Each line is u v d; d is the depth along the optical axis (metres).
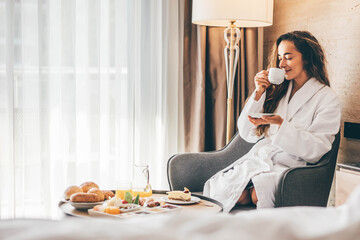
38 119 3.18
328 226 0.59
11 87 3.09
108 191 2.15
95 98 3.31
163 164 3.51
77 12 3.26
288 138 2.43
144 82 3.46
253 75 3.42
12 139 3.11
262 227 0.58
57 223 0.60
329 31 2.96
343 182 2.33
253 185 2.42
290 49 2.64
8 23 3.06
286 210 0.69
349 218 0.60
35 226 0.59
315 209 0.69
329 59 2.97
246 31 3.42
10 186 3.12
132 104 3.40
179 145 3.60
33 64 3.15
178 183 2.69
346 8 2.82
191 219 0.62
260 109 2.74
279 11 3.44
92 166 3.34
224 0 2.89
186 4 3.41
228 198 2.40
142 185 2.19
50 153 3.23
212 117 3.43
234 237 0.54
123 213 1.84
